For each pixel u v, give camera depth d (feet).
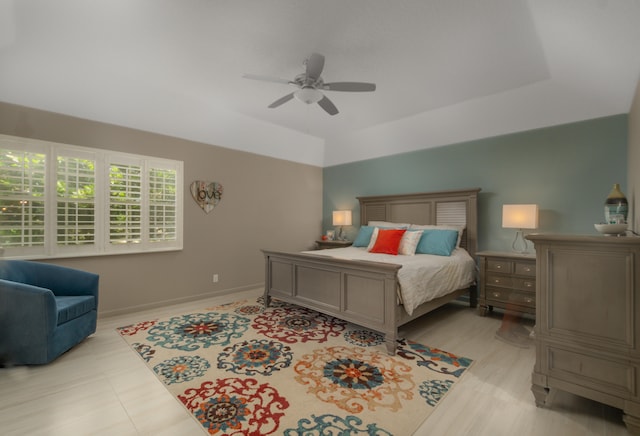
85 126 11.05
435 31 7.88
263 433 5.28
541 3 6.59
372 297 9.03
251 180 16.38
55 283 9.36
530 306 10.89
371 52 8.92
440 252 12.61
